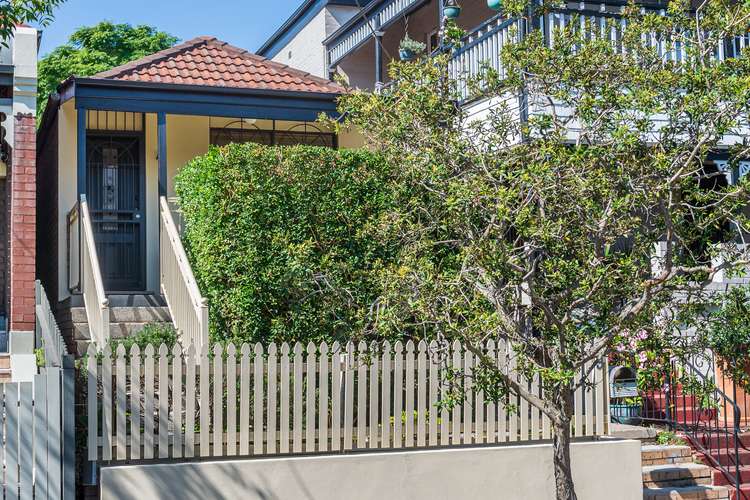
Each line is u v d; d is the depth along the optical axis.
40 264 18.25
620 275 8.75
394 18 18.08
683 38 9.20
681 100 8.85
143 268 15.75
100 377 9.58
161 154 14.59
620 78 9.18
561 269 8.59
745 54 8.82
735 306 9.34
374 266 10.58
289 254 11.04
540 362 9.41
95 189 15.70
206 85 14.75
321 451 10.06
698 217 9.43
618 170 8.31
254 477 9.55
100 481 9.11
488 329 8.67
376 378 10.21
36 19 10.55
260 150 11.81
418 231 9.50
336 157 12.11
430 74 9.60
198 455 9.62
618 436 12.16
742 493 11.58
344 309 11.58
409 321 11.22
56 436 9.07
